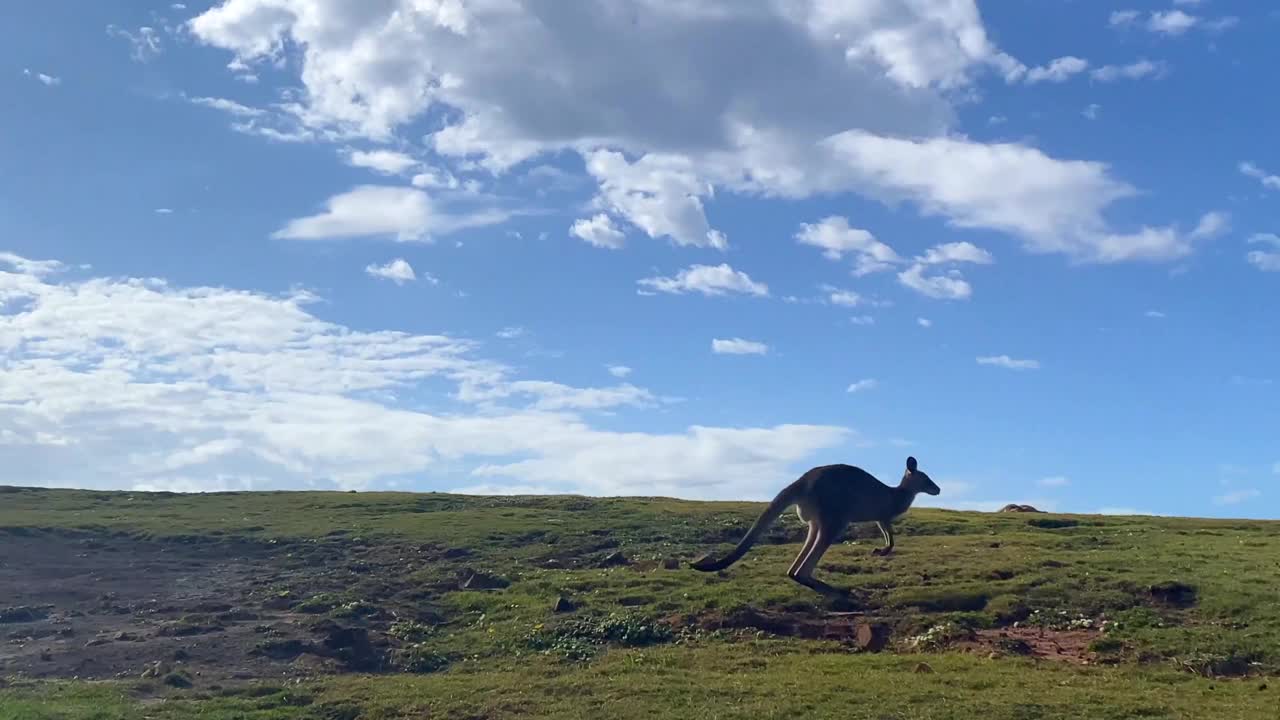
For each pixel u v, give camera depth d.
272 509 43.69
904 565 29.58
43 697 20.41
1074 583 26.86
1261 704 18.98
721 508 43.38
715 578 28.77
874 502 27.27
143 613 27.97
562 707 19.53
